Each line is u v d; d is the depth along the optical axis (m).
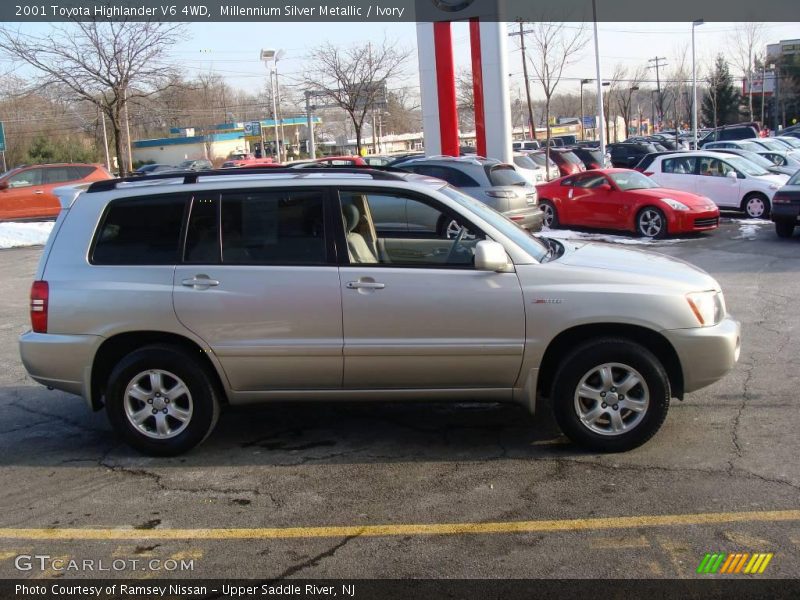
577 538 3.89
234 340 4.93
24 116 54.44
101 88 21.17
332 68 32.12
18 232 18.19
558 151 28.22
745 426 5.32
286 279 4.88
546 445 5.16
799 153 25.97
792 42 74.12
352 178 5.05
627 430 4.89
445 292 4.82
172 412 5.08
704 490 4.36
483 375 4.93
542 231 16.44
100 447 5.41
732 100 65.44
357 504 4.37
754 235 14.96
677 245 14.19
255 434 5.57
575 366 4.84
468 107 51.12
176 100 31.62
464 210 5.03
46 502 4.53
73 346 4.99
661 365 4.85
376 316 4.85
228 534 4.07
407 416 5.86
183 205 5.04
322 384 5.02
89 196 5.16
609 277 4.84
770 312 8.76
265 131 75.06
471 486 4.55
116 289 4.95
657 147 36.72
